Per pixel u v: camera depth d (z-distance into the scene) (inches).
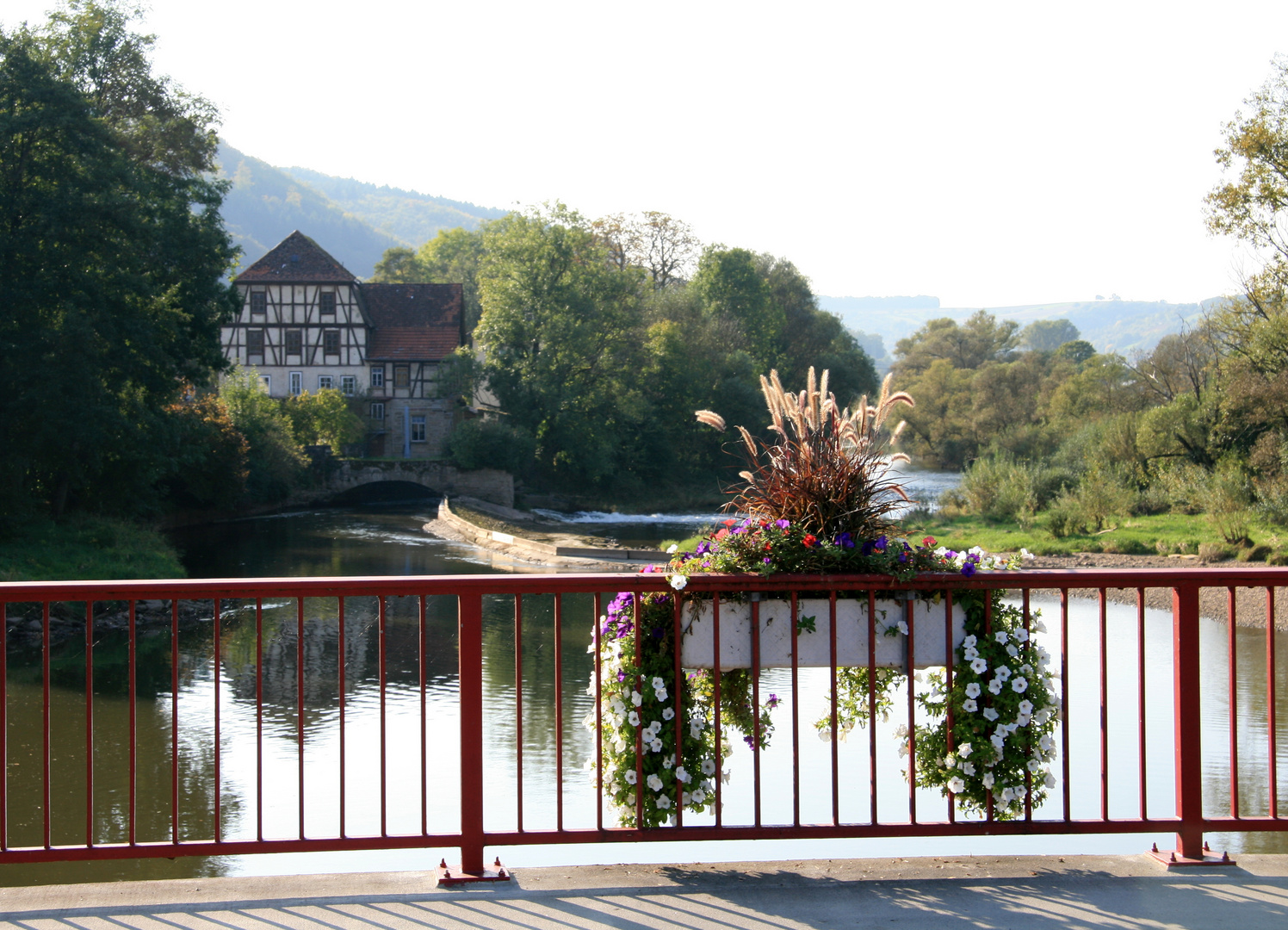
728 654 149.0
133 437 973.8
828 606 148.3
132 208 944.9
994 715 146.7
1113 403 1950.1
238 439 1449.3
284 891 136.9
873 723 147.6
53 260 929.5
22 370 879.7
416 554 1213.1
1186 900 136.6
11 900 133.6
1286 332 1139.9
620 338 2113.7
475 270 3316.9
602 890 138.5
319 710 484.7
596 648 152.1
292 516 1647.4
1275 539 956.6
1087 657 581.0
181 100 1257.4
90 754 136.7
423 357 2194.9
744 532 149.2
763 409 2233.0
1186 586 147.9
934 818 297.4
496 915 130.4
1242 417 1219.9
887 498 152.9
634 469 2175.2
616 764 150.9
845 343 2866.6
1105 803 150.7
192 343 1120.2
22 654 633.6
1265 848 272.5
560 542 1248.8
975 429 2513.5
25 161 935.0
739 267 2573.8
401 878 141.6
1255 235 1120.2
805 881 142.3
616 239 2669.8
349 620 759.1
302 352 2174.0
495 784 357.4
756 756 147.8
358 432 2064.5
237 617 763.4
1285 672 540.7
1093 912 132.6
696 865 147.8
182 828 323.6
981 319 3937.0
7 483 905.5
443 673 570.3
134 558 931.3
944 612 150.6
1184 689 148.9
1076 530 1168.8
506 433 1915.6
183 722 463.5
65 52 1126.4
